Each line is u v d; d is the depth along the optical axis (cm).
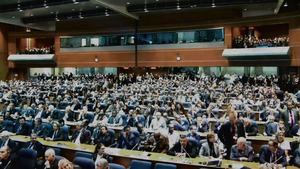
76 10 3306
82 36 3625
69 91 2512
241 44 2864
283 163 771
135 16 3241
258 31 3200
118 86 2806
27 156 844
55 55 3775
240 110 1500
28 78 3847
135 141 1055
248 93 2059
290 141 956
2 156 847
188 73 3036
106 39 3506
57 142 1101
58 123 1234
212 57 3014
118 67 3500
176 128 1117
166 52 3231
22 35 4003
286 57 2608
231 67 2984
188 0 2820
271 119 1149
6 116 1580
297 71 2661
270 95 1964
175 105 1480
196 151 888
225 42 2948
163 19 3272
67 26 3731
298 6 2775
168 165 749
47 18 3531
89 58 3594
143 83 2736
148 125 1356
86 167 741
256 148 1020
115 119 1432
